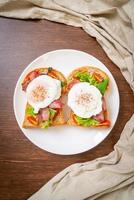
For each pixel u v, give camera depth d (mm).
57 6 567
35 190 481
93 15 567
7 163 494
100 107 492
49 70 523
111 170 472
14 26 572
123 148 488
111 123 503
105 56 555
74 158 498
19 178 487
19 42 563
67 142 506
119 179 465
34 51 560
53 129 512
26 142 506
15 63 551
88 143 503
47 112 495
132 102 524
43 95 499
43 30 570
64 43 563
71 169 482
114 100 516
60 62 550
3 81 539
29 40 564
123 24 556
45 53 555
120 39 543
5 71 545
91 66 539
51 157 498
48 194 466
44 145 500
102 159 486
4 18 576
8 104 524
